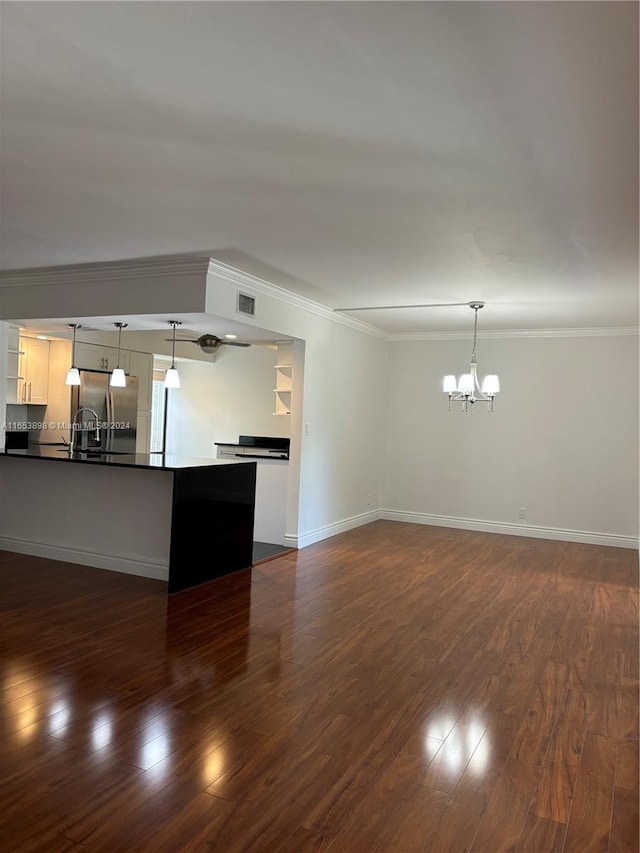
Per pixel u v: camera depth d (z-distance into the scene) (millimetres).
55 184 3250
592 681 3426
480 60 2045
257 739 2705
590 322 6961
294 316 6129
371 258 4512
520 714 3023
